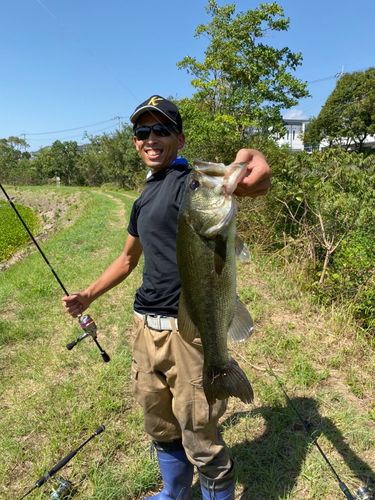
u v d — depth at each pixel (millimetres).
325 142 42719
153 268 1956
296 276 6207
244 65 11195
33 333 5141
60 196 36656
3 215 27641
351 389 3432
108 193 36562
